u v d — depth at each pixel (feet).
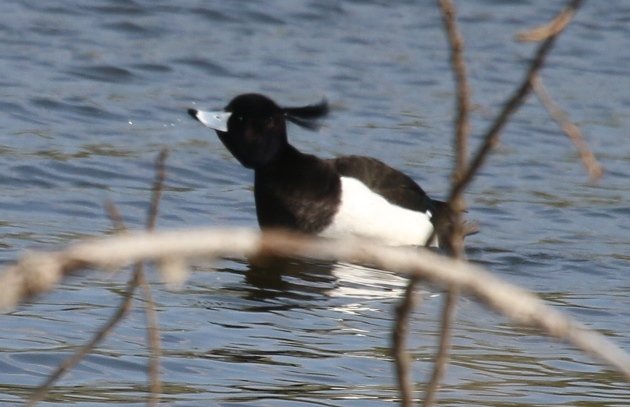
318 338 29.96
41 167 47.67
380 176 41.68
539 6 82.84
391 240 40.93
